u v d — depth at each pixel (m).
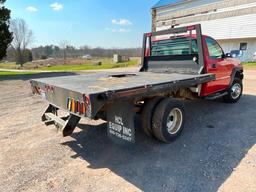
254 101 6.52
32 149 3.59
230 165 3.01
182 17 27.91
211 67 4.90
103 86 3.07
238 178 2.71
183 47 4.97
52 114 3.96
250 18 20.88
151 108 3.52
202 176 2.76
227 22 23.00
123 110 2.94
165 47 5.43
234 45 23.34
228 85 5.80
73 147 3.66
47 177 2.81
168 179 2.71
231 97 6.14
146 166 3.03
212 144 3.66
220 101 6.52
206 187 2.55
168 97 3.71
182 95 4.38
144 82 3.41
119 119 2.99
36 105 6.54
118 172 2.90
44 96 3.77
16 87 10.21
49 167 3.05
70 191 2.53
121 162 3.16
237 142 3.71
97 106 2.51
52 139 3.99
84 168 3.02
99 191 2.52
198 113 5.37
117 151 3.50
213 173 2.82
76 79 4.21
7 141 3.90
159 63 5.58
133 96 2.89
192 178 2.72
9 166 3.07
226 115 5.16
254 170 2.88
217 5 23.73
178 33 5.07
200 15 25.72
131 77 4.34
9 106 6.42
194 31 4.90
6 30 19.20
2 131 4.39
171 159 3.20
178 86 3.60
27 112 5.76
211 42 5.03
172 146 3.62
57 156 3.36
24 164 3.12
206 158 3.20
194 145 3.64
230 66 5.72
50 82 3.72
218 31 24.00
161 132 3.51
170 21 29.56
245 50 22.34
